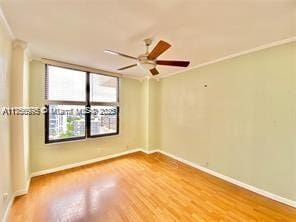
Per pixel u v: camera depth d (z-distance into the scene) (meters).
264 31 2.00
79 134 3.66
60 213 2.05
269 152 2.44
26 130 2.60
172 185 2.83
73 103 3.54
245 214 2.07
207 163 3.39
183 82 3.97
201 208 2.19
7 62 2.04
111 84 4.25
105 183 2.87
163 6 1.52
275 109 2.38
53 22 1.82
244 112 2.74
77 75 3.61
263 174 2.51
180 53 2.79
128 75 4.50
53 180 2.94
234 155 2.89
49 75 3.22
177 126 4.17
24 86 2.46
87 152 3.80
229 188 2.74
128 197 2.44
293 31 2.01
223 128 3.07
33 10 1.59
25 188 2.47
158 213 2.08
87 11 1.61
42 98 3.11
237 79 2.83
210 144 3.32
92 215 2.03
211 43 2.37
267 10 1.58
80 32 2.05
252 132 2.63
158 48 1.91
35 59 3.00
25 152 2.50
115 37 2.17
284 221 1.94
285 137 2.29
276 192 2.37
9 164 2.16
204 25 1.86
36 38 2.22
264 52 2.48
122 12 1.62
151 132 4.75
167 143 4.50
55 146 3.31
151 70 2.53
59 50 2.65
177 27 1.91
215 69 3.20
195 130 3.66
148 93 4.68
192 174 3.30
